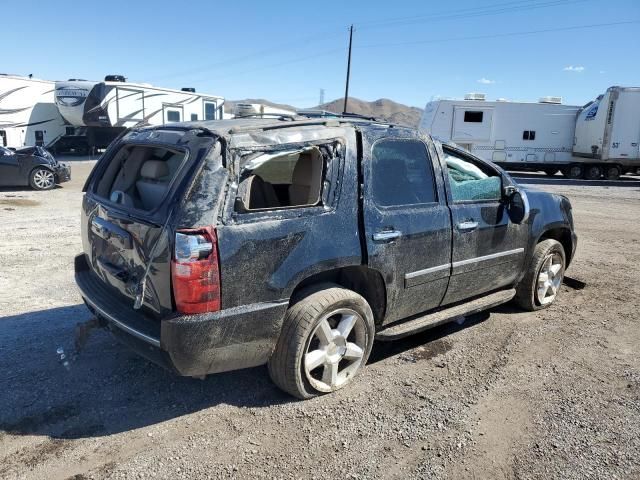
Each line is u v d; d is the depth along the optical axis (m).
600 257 7.77
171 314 2.87
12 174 13.43
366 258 3.49
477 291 4.51
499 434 3.16
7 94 24.20
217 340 2.93
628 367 4.08
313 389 3.45
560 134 23.77
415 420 3.28
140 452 2.91
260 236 3.01
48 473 2.72
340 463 2.86
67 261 6.66
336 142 3.39
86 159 26.34
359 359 3.67
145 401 3.42
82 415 3.24
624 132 21.86
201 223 2.83
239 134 3.04
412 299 3.91
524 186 5.35
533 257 5.07
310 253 3.22
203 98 29.17
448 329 4.79
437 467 2.85
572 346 4.45
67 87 24.06
